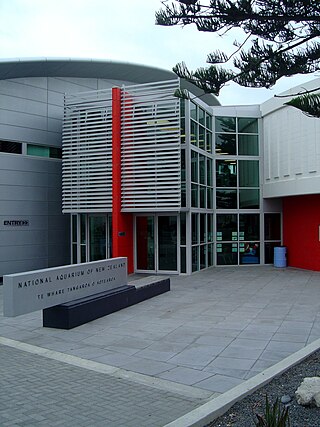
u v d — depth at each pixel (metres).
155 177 16.98
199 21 5.30
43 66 18.52
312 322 9.66
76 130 18.55
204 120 19.56
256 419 4.61
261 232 21.02
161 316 10.52
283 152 19.55
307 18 5.11
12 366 7.00
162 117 17.00
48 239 19.73
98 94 18.62
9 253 18.17
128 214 18.06
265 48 5.50
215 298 12.80
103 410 5.22
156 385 6.08
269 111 20.39
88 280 10.52
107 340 8.50
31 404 5.41
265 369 6.64
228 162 20.91
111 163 17.66
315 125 17.61
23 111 18.83
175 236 17.88
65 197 18.73
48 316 9.59
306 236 19.41
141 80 22.84
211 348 7.82
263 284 15.35
